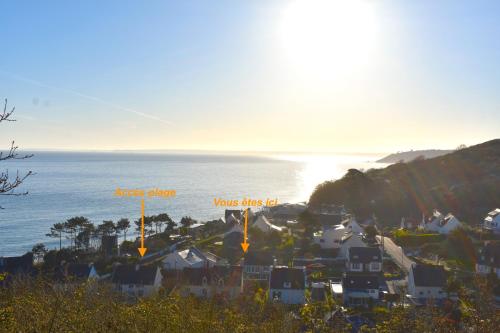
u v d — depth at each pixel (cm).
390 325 2906
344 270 6400
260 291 5116
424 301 4922
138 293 5144
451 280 5100
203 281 5150
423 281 5103
